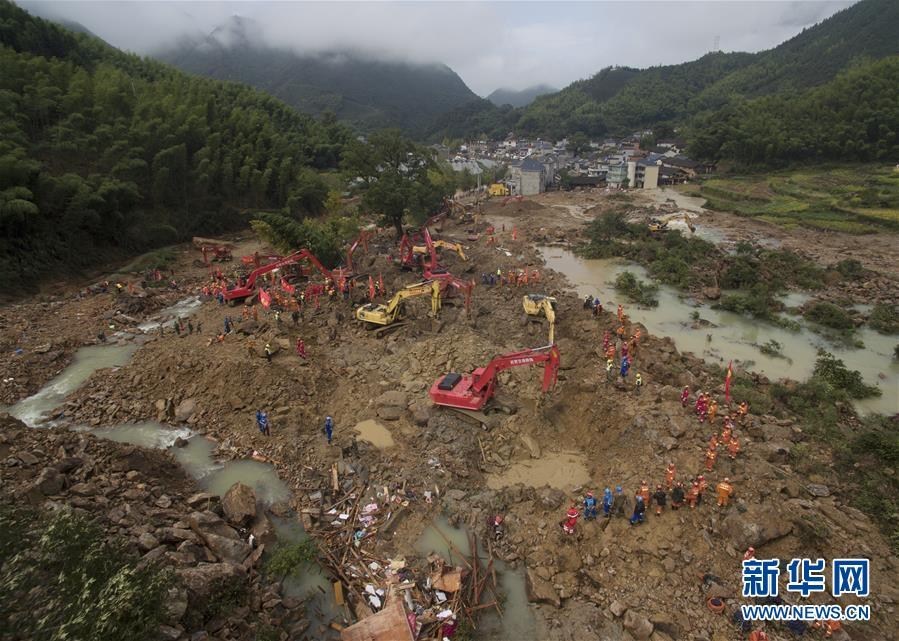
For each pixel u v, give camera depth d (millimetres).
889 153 119875
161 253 63438
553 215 94500
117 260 60781
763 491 21516
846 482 23859
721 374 34562
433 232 79688
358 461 25375
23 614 12016
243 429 27984
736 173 132250
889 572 18906
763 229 81938
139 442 27406
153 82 108750
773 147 126812
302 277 52688
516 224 87312
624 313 47750
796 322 45875
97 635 11742
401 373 33875
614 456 25109
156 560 16484
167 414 29375
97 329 42000
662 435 24766
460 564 20250
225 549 19016
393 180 71438
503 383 32125
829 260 63000
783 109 141125
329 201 90250
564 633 17578
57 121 66000
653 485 22297
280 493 23875
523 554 20688
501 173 151625
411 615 17562
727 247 70750
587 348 36500
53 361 36281
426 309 44406
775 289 53312
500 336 39844
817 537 19703
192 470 25375
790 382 34094
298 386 31031
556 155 168875
